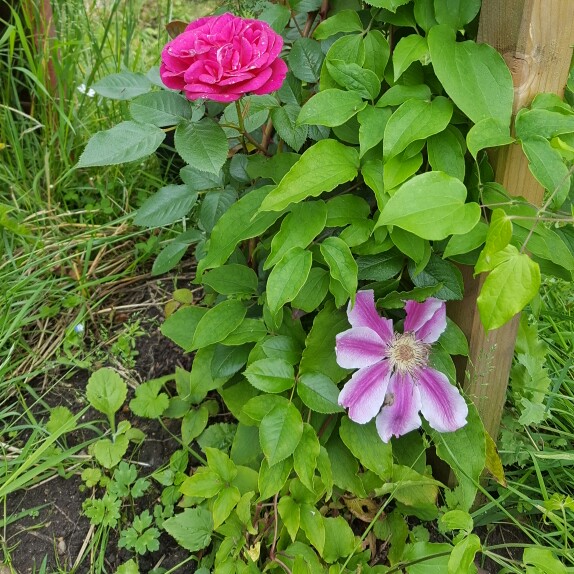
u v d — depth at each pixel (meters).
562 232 0.54
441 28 0.45
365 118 0.47
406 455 0.57
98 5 1.24
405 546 0.53
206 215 0.59
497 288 0.39
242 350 0.58
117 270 0.82
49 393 0.69
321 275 0.53
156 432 0.65
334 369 0.54
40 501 0.60
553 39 0.44
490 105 0.44
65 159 0.88
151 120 0.49
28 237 0.78
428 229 0.41
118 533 0.58
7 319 0.71
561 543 0.59
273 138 0.64
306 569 0.49
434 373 0.53
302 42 0.56
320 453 0.52
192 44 0.47
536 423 0.64
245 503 0.52
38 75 0.90
